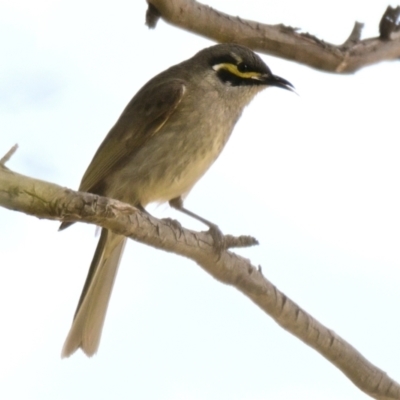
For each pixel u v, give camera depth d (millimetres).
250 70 11867
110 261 11492
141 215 9055
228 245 9578
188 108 11664
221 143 11969
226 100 11875
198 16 11203
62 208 7785
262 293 9688
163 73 12234
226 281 9719
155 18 11023
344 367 9922
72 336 11320
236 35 11641
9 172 7578
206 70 11875
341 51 12250
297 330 9789
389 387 10023
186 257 9617
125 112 11938
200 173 11914
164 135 11633
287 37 11938
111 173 11789
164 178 11680
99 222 8227
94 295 11430
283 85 11953
